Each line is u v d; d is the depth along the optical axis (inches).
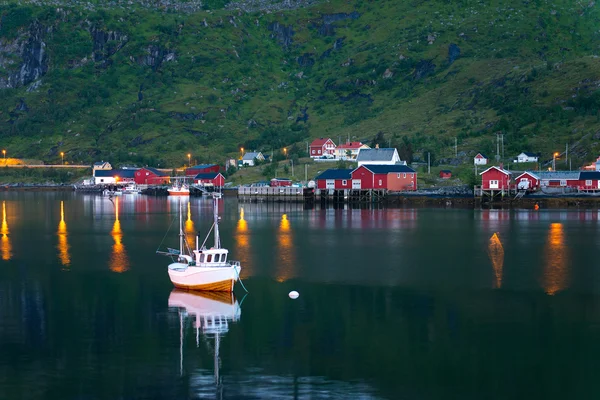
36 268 2984.7
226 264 2571.4
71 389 1637.6
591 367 1744.6
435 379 1684.3
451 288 2559.1
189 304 2335.1
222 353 1856.5
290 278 2746.1
